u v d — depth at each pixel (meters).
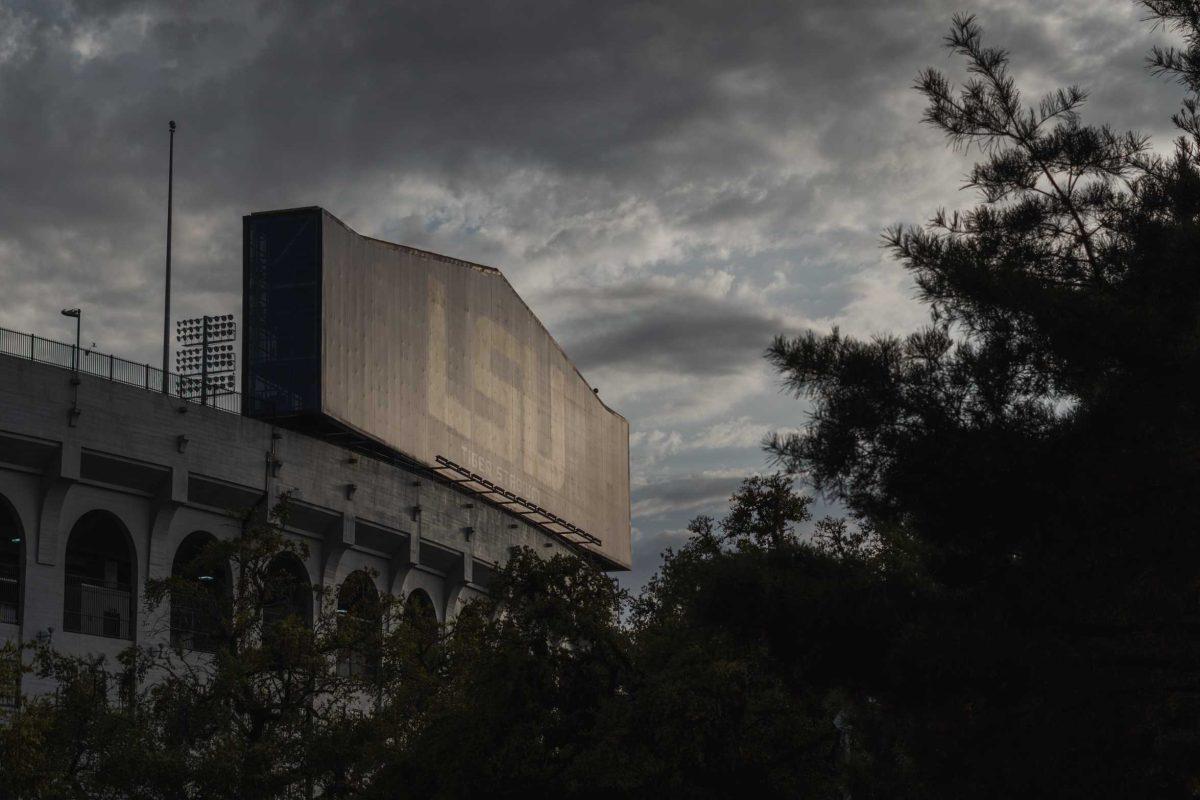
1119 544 21.36
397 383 91.50
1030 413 22.45
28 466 63.19
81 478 64.94
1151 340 21.75
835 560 24.70
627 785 38.97
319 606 80.50
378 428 88.25
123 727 43.91
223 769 42.00
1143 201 24.61
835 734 39.06
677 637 41.38
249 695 46.56
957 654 21.25
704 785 39.69
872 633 22.73
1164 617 21.44
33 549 62.72
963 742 21.97
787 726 38.78
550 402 118.94
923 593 23.34
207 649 67.44
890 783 27.52
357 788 44.97
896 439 22.38
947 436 22.08
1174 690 21.20
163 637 66.50
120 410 66.56
